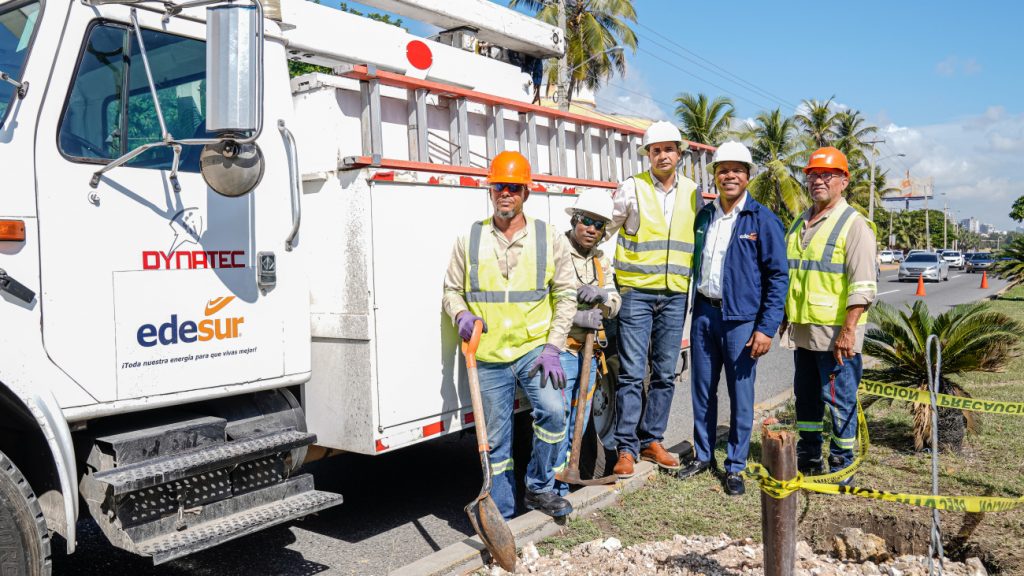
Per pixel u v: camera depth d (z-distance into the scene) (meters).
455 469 5.93
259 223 3.72
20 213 2.94
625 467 5.22
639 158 6.49
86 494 3.22
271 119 3.79
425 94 4.33
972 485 5.07
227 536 3.21
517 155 4.04
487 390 4.23
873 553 3.89
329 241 3.98
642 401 5.70
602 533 4.35
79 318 3.09
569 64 31.02
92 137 3.16
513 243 4.14
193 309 3.46
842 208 4.99
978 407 3.51
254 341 3.70
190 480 3.26
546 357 4.15
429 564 3.82
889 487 5.00
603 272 4.87
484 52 6.61
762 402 8.05
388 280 3.93
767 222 4.95
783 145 42.75
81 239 3.11
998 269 25.39
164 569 4.06
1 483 2.81
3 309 2.89
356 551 4.33
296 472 4.26
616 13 32.41
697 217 5.35
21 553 2.86
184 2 3.40
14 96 2.95
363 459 6.18
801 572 3.66
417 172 4.09
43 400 2.93
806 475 5.25
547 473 4.39
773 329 4.92
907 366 6.04
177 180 3.39
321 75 3.97
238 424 3.66
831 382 5.04
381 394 3.88
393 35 5.25
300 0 4.71
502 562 3.76
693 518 4.55
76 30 3.11
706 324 5.25
